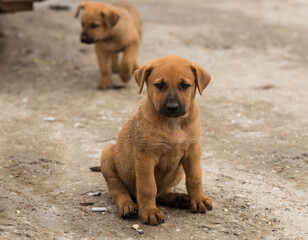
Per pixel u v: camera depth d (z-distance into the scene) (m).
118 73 13.54
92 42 11.59
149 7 23.80
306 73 13.29
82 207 6.33
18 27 18.34
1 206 6.28
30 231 5.64
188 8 23.78
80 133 9.46
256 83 12.44
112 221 5.94
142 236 5.56
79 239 5.51
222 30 18.64
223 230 5.68
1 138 9.12
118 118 10.23
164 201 6.32
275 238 5.54
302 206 6.38
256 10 23.14
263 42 16.95
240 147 8.59
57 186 7.06
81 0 24.83
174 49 15.98
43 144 8.87
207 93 11.62
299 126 9.44
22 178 7.32
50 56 15.16
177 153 5.76
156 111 5.63
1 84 12.74
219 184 7.08
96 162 8.05
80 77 13.35
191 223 5.84
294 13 22.19
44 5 23.14
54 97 11.76
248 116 10.06
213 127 9.54
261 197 6.63
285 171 7.55
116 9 11.96
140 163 5.72
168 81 5.55
